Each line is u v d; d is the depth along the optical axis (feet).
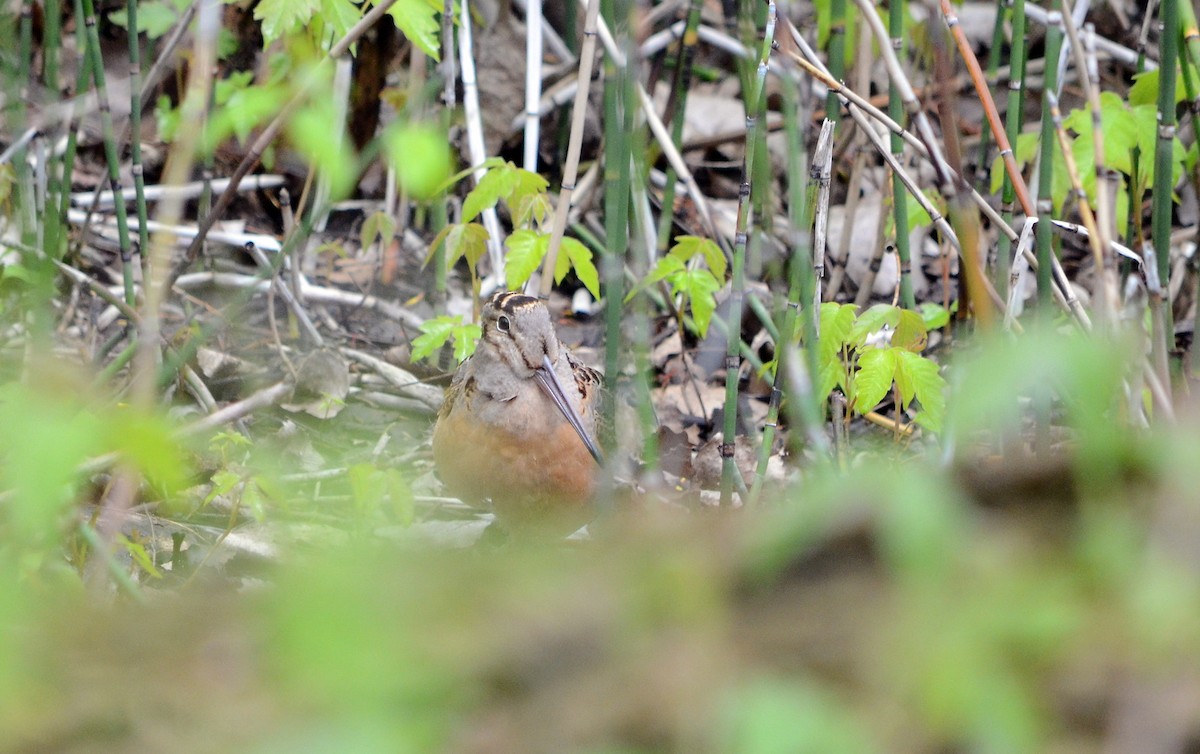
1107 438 15.30
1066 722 15.02
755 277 40.01
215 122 15.30
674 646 14.15
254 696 12.84
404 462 38.14
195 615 14.01
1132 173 36.70
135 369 30.66
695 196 38.47
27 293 34.86
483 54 49.19
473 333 38.55
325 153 13.50
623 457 36.09
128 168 47.47
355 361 42.32
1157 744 14.70
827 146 29.76
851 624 14.52
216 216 33.37
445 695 12.90
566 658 13.80
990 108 29.01
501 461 32.35
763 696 13.04
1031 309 40.16
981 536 16.14
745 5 27.58
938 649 14.11
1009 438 29.32
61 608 14.24
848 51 44.04
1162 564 15.37
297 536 32.42
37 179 40.65
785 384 33.73
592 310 46.88
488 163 37.86
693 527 15.37
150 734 12.78
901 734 13.80
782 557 14.73
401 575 13.30
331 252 47.60
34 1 46.29
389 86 48.47
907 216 35.17
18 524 12.07
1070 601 15.34
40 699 13.01
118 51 50.14
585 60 32.55
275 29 32.24
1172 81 30.35
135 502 32.07
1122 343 13.43
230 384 40.19
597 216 48.19
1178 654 15.06
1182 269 42.42
